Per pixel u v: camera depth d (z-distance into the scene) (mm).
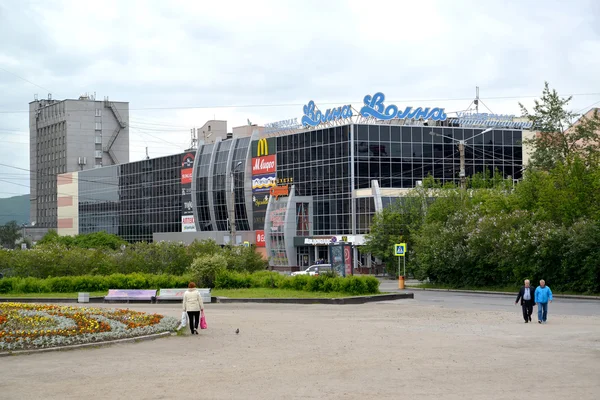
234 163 113000
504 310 37375
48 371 18156
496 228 55406
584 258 48719
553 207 53938
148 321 27391
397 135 92312
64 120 193500
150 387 15977
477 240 56250
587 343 23062
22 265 57812
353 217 90688
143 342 23875
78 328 24469
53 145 199875
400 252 62531
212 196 117375
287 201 99750
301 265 99438
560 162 56562
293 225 99625
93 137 194750
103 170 151375
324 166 95812
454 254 58125
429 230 61906
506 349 21703
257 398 14719
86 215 157625
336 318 33125
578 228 49344
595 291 48688
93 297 47438
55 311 28672
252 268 64312
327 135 95250
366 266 89562
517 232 52812
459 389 15477
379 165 91562
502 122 98000
